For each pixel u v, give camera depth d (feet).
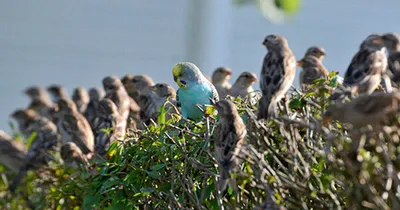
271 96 33.86
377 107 27.53
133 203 34.65
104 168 35.86
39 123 56.95
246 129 31.30
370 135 27.58
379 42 40.14
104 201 35.78
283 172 30.40
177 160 33.47
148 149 34.76
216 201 32.07
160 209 33.96
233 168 29.37
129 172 35.29
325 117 28.50
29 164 50.83
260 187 28.94
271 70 34.99
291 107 33.76
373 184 27.71
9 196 48.75
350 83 37.73
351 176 27.14
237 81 53.83
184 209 31.63
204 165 31.91
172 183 32.63
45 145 51.67
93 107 55.21
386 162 26.78
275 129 31.63
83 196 37.78
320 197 29.09
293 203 28.37
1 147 55.52
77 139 49.98
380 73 38.22
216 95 42.96
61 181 44.83
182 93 42.60
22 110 68.54
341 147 27.43
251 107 34.99
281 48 36.06
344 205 28.76
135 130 39.47
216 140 30.12
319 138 30.96
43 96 75.36
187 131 33.58
